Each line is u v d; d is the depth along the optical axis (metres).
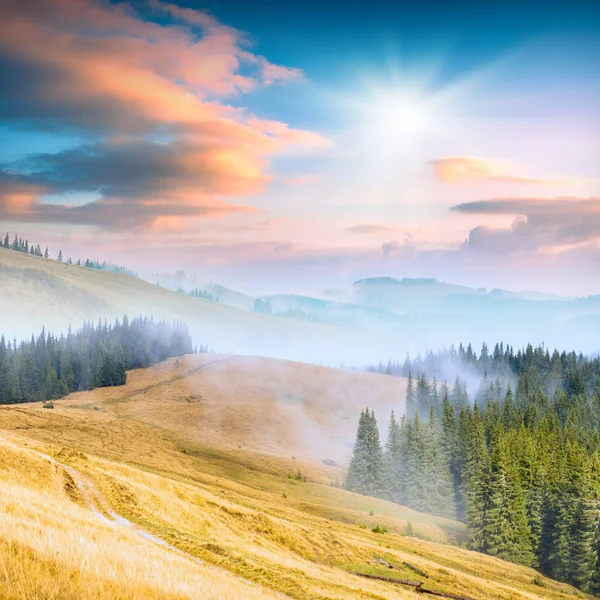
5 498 25.83
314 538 58.16
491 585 64.81
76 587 14.32
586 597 83.44
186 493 54.16
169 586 17.20
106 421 146.00
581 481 92.81
